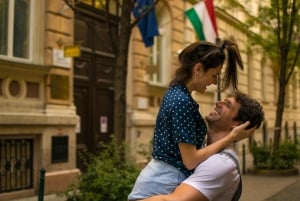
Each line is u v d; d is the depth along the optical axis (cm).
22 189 1012
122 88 834
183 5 1700
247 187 1212
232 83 286
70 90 1134
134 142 1332
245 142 2183
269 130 2662
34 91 1051
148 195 264
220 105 272
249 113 265
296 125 3241
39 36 1073
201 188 246
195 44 280
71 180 1102
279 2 1530
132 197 270
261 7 1639
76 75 1212
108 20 863
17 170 1005
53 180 1056
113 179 667
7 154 982
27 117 1001
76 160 1187
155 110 1526
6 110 971
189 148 259
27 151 1029
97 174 685
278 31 1557
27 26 1060
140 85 1442
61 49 1113
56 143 1082
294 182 1319
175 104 265
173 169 265
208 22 1307
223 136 270
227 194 254
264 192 1128
